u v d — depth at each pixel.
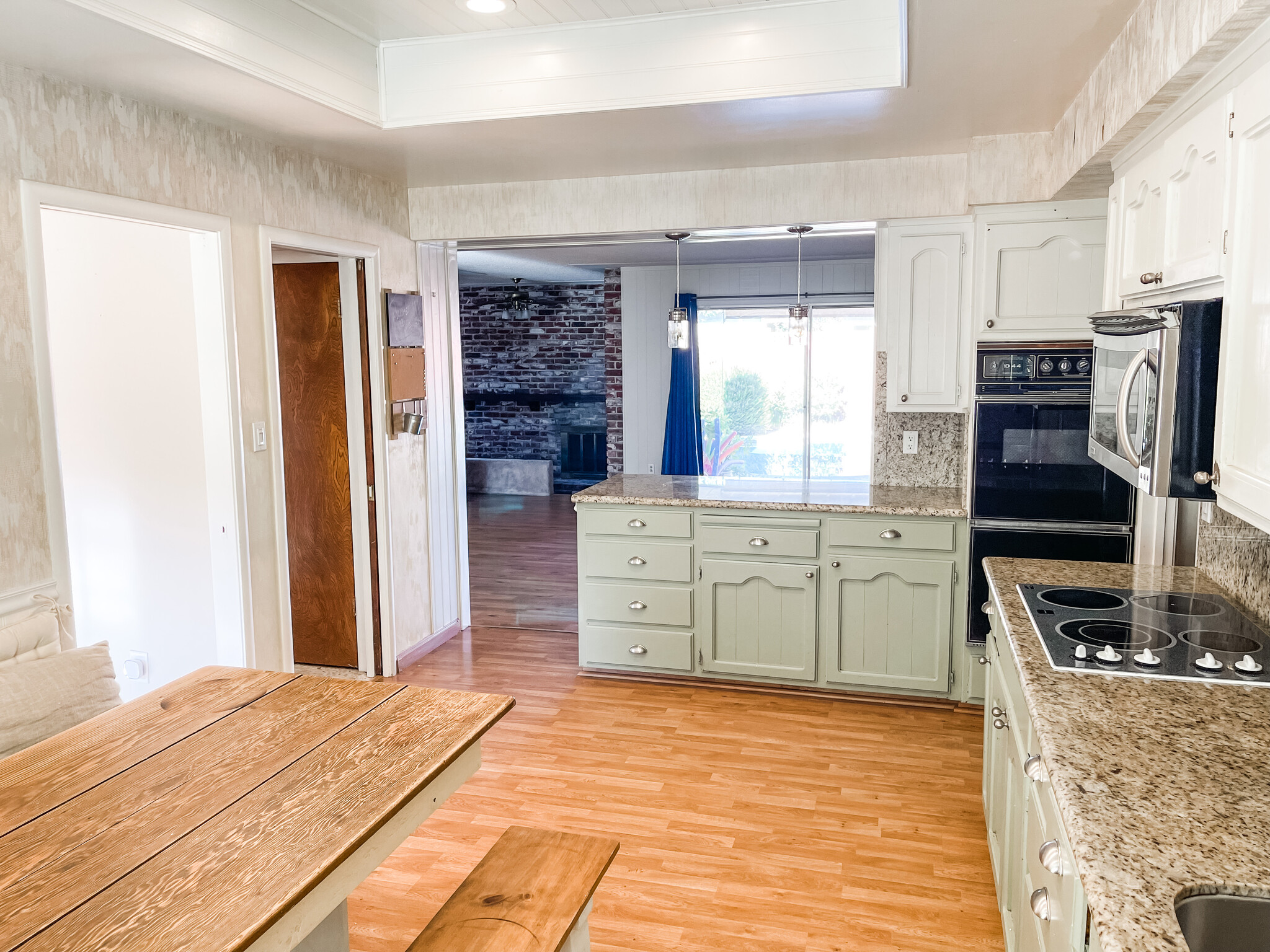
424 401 4.79
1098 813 1.37
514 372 11.05
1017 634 2.24
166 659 3.78
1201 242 1.90
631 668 4.47
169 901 1.30
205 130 3.27
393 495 4.55
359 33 3.22
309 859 1.41
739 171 4.22
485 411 11.25
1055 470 3.80
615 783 3.38
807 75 3.01
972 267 4.03
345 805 1.58
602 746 3.71
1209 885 1.18
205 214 3.27
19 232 2.57
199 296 3.38
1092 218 3.66
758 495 4.38
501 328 11.00
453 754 1.79
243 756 1.79
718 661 4.34
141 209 2.97
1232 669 1.99
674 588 4.35
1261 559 2.35
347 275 4.29
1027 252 3.75
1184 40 1.77
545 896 1.93
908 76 2.80
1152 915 1.11
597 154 3.88
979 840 2.95
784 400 8.12
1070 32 2.40
